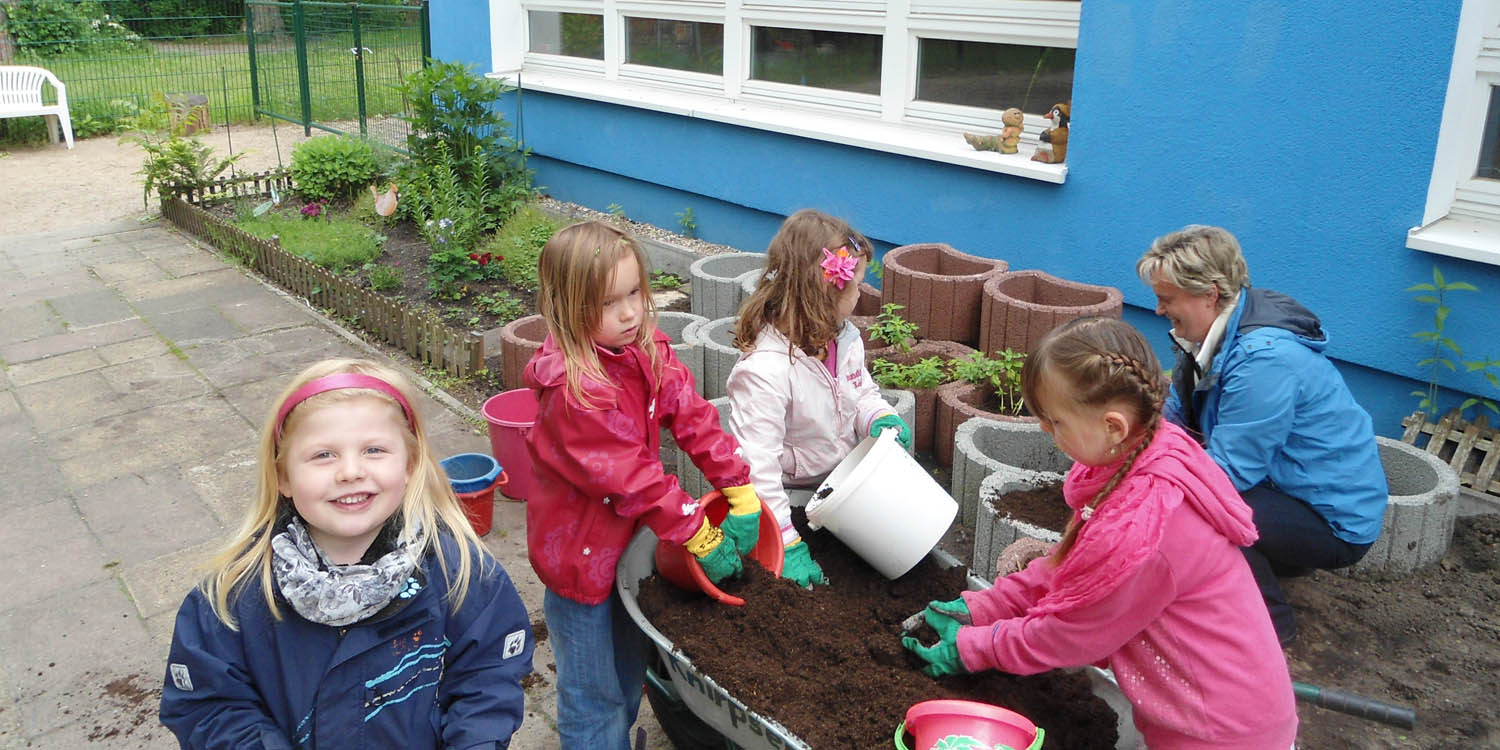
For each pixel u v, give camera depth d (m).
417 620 2.01
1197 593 2.07
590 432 2.37
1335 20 4.43
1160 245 3.30
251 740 1.90
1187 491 2.04
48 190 11.38
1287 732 2.15
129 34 19.59
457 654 2.12
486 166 9.12
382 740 2.01
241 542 1.97
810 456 3.07
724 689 2.34
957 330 5.34
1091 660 2.15
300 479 1.90
